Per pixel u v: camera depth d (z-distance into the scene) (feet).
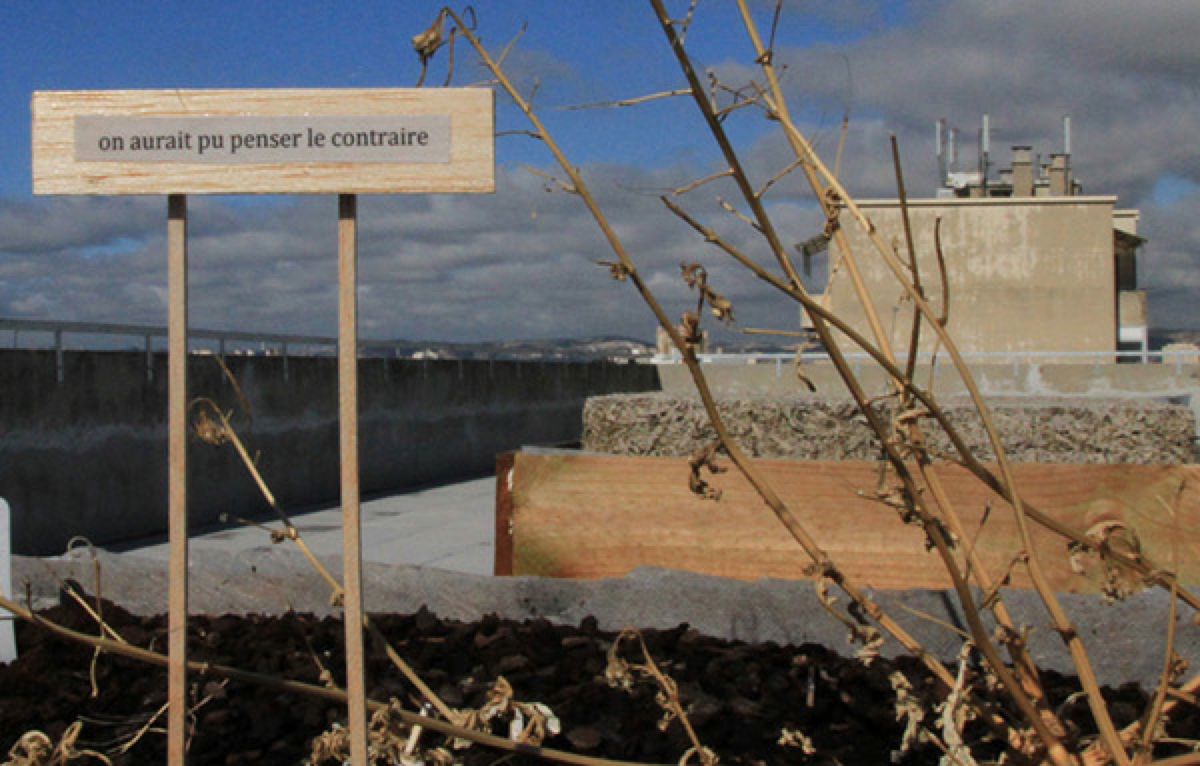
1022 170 162.91
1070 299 151.94
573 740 10.52
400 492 42.14
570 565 18.02
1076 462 19.10
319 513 35.09
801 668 12.28
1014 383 64.44
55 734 11.09
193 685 11.91
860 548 17.12
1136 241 168.96
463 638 13.65
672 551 17.75
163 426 31.27
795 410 20.26
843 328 7.06
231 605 15.69
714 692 11.73
